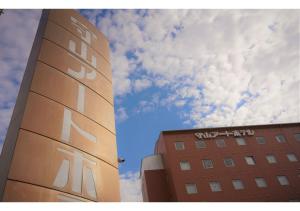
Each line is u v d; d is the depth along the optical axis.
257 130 41.81
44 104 12.20
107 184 13.15
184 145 38.69
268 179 35.62
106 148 14.62
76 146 12.46
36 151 10.55
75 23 18.64
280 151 39.06
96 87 16.62
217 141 39.69
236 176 35.47
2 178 9.60
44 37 14.91
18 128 10.66
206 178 34.88
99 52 19.41
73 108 13.66
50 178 10.38
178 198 32.69
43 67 13.48
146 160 40.22
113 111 17.33
